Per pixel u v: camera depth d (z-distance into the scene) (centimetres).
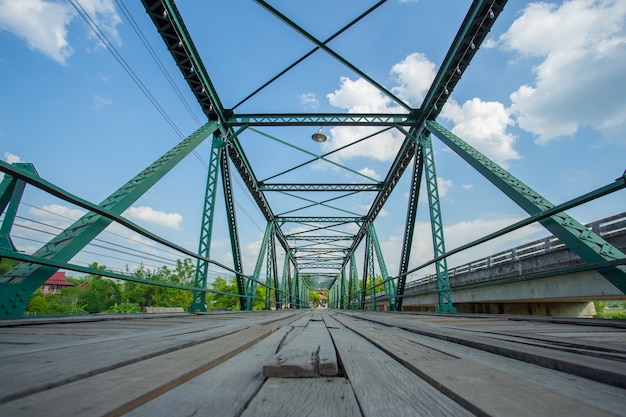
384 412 84
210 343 202
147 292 3641
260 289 4688
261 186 2234
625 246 732
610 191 323
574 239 503
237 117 1402
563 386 102
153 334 257
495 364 142
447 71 1126
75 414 70
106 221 599
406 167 1895
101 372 114
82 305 3688
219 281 4631
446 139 1112
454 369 124
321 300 15188
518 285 1134
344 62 1124
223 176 1459
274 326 361
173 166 898
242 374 128
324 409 88
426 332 280
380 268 2439
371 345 219
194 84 1148
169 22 930
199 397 96
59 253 486
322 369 124
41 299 3123
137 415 79
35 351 157
